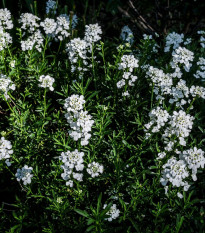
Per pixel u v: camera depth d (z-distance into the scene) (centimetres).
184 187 63
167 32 111
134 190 67
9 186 74
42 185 69
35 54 82
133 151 74
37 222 66
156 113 69
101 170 66
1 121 83
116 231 65
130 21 112
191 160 61
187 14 107
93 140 72
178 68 77
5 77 74
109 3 111
